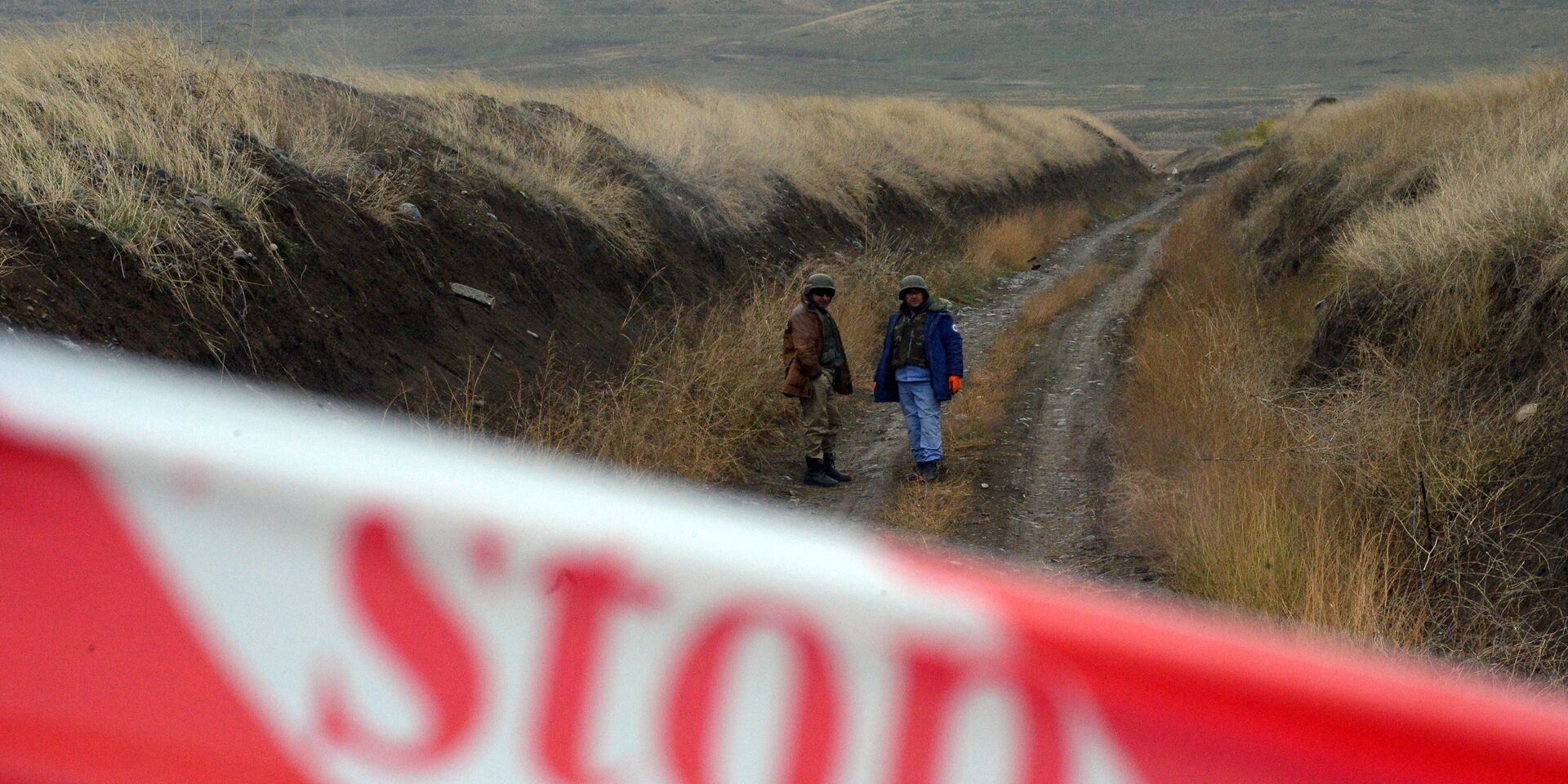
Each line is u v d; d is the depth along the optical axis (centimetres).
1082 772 303
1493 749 295
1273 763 298
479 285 3067
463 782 300
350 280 2502
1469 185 3005
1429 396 2223
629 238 4122
